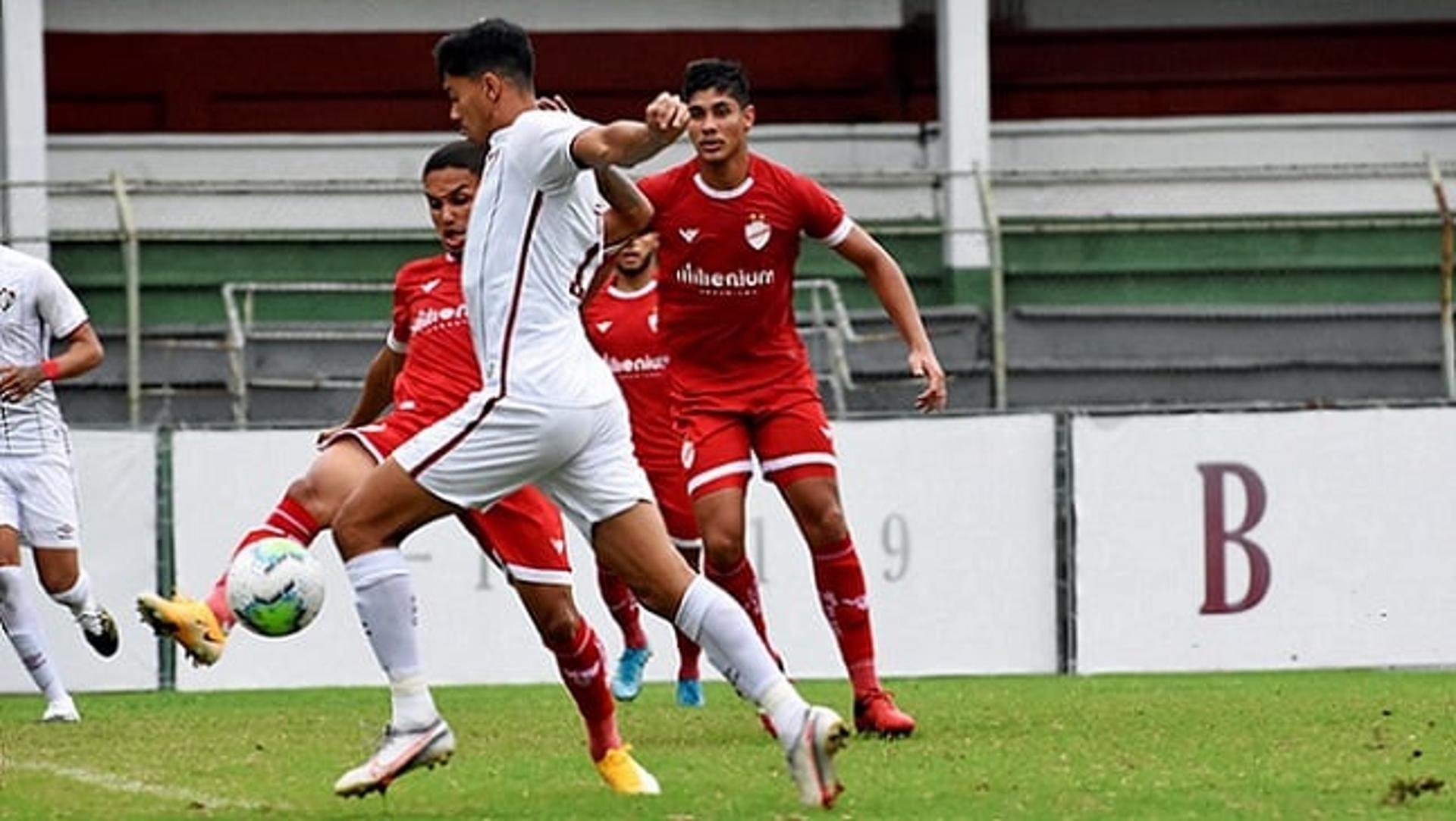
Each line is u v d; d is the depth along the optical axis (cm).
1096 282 5819
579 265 1861
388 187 5484
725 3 6294
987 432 4031
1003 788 2083
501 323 1836
